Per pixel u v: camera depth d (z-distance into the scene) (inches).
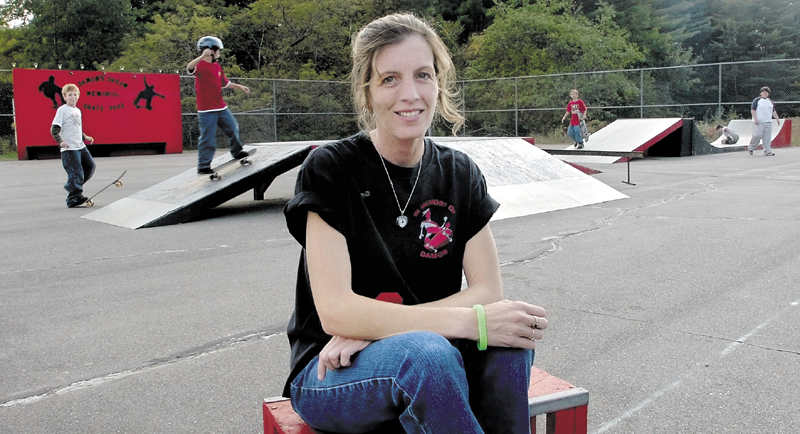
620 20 1274.6
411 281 67.9
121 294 170.9
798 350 121.0
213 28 1125.1
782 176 417.7
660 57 1302.9
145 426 97.5
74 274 194.1
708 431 91.9
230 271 195.2
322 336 66.7
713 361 117.1
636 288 165.3
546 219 270.4
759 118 600.1
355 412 58.1
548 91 950.4
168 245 236.7
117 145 794.2
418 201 67.0
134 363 123.0
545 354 122.6
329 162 64.6
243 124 911.0
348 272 63.1
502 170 319.0
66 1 1181.1
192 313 153.5
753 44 1439.5
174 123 836.0
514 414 60.6
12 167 622.5
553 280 174.9
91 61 1188.5
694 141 634.2
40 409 103.7
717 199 316.8
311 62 1197.7
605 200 319.6
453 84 72.9
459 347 64.7
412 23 66.9
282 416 67.7
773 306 147.1
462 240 71.1
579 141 637.9
